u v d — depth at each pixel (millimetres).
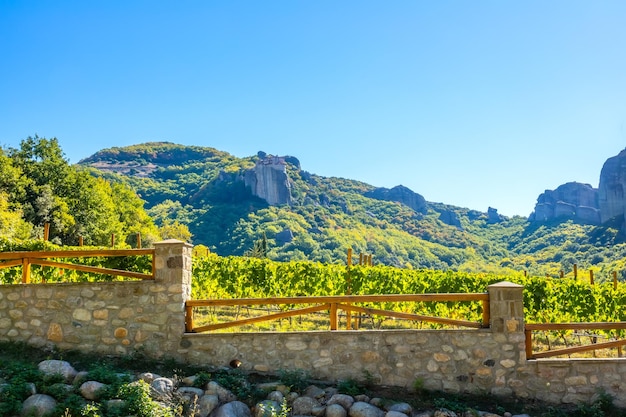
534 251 108938
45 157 42469
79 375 8688
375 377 9430
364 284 18297
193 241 91062
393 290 18203
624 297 17578
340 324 16016
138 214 55750
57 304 10141
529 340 9508
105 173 120188
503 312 9484
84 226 40844
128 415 7801
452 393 9312
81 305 10094
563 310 17359
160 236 57406
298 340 9664
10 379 8445
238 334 9758
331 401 8750
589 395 9258
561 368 9352
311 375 9516
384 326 16422
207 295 18547
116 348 9898
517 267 94812
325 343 9617
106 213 44062
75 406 7855
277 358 9641
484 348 9438
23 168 40656
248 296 18484
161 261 10078
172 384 8727
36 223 36312
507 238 123000
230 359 9703
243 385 9117
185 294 10094
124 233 49562
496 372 9352
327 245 90375
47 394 8125
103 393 8188
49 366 8883
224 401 8695
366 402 8789
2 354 9688
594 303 17281
